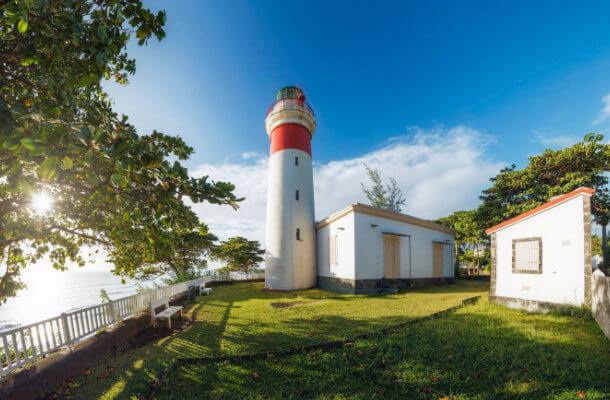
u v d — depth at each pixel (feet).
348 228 46.55
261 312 30.55
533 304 26.35
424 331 21.06
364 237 46.01
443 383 13.74
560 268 24.66
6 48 10.02
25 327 13.75
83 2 9.05
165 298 28.50
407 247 53.31
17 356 13.08
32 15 8.30
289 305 34.96
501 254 29.94
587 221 23.25
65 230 18.10
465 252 80.79
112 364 16.72
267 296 45.09
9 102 10.47
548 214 25.89
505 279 29.30
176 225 11.40
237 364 16.53
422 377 14.35
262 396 13.26
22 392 12.05
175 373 15.57
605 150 44.11
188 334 22.54
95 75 10.07
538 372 14.15
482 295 36.45
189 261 70.59
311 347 18.08
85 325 17.95
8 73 10.87
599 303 20.22
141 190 10.53
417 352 17.10
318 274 58.34
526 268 27.35
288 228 56.24
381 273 47.50
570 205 24.39
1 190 13.06
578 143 46.50
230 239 88.94
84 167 9.43
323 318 26.45
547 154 49.80
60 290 307.17
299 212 57.82
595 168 45.42
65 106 11.31
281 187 58.59
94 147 7.74
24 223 16.19
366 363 16.05
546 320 22.85
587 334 19.06
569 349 16.61
